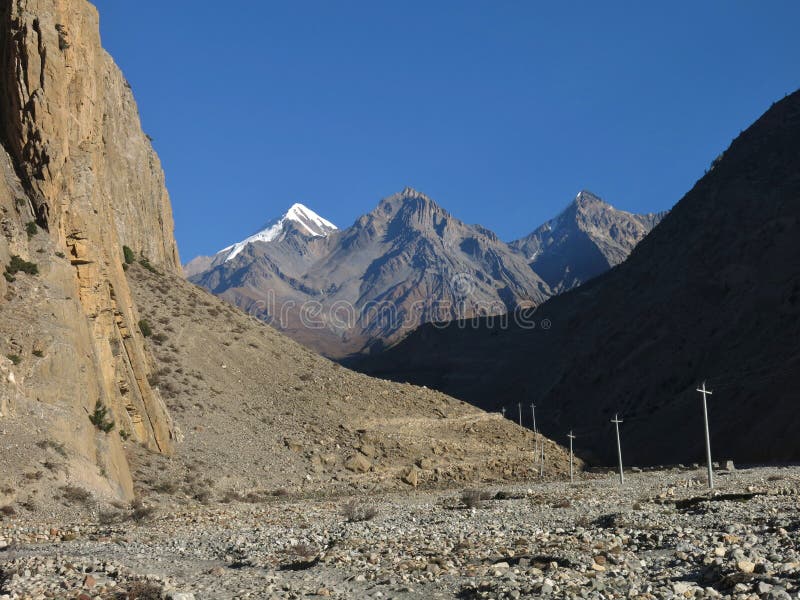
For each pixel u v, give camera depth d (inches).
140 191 3846.0
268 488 2496.3
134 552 1147.3
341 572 890.1
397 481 2871.6
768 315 5088.6
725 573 686.5
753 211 6190.9
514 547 978.7
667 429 4601.4
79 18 2404.0
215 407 2908.5
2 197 1956.2
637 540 941.2
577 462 3627.0
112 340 2287.2
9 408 1627.7
